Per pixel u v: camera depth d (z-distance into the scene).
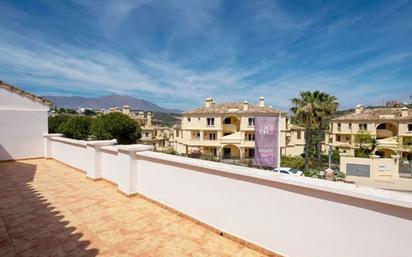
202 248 3.52
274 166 7.25
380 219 2.46
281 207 3.19
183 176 4.54
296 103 29.03
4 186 6.50
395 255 2.39
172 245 3.59
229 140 32.88
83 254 3.30
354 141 34.22
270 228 3.31
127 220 4.41
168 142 58.50
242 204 3.62
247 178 3.54
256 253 3.40
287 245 3.15
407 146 30.95
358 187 2.69
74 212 4.75
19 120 10.80
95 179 7.09
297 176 3.20
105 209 4.92
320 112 27.16
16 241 3.61
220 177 3.91
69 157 9.34
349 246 2.66
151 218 4.51
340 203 2.70
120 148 5.80
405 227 2.32
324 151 42.50
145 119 60.12
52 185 6.64
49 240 3.66
